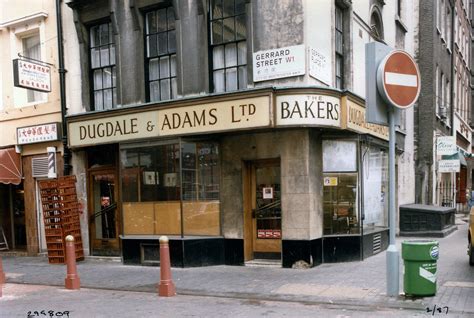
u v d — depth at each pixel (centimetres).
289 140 1005
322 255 1041
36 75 1266
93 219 1298
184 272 1009
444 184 2150
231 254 1077
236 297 783
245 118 962
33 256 1423
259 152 1041
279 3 976
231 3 1061
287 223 1005
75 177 1299
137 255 1141
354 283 834
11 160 1419
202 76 1070
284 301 745
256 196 1084
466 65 2956
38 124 1362
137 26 1164
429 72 1812
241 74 1049
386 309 670
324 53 1004
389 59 727
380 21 1357
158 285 899
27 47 1445
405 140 1678
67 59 1320
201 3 1066
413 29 1822
